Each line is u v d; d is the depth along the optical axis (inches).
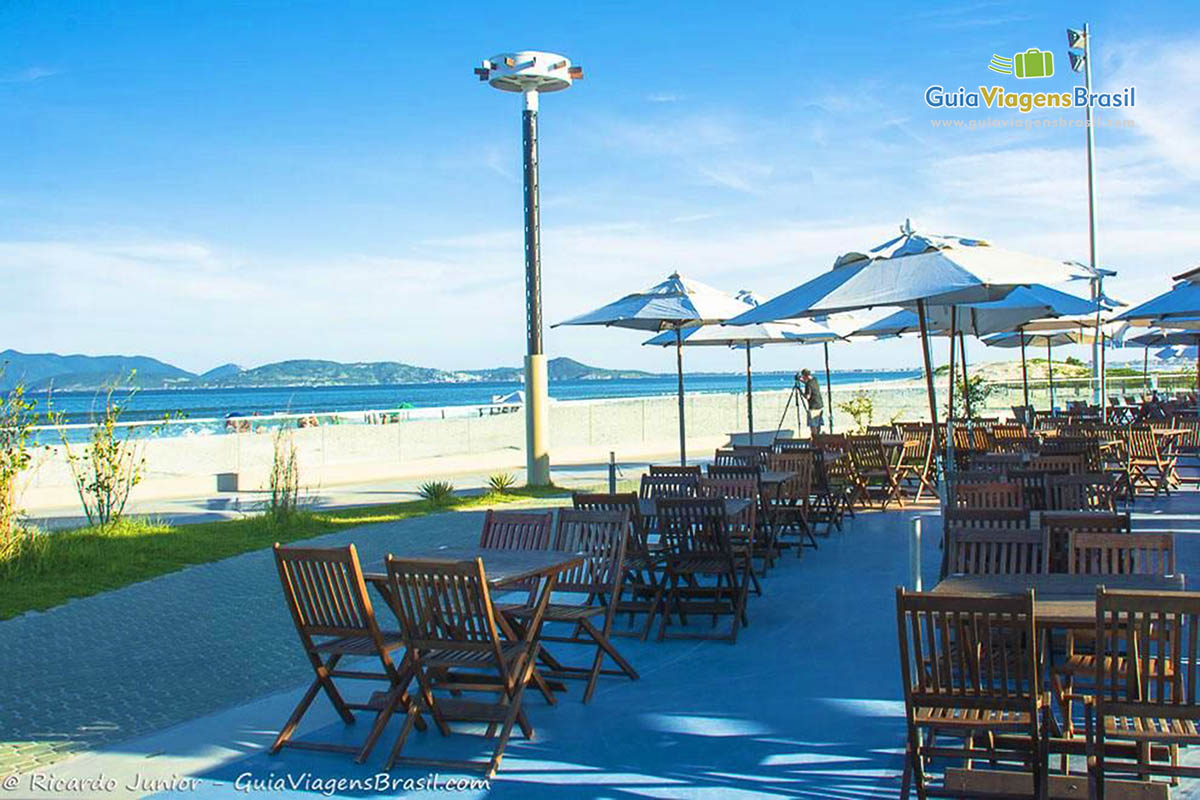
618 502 364.2
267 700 284.5
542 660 291.6
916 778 193.2
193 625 374.6
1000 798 190.4
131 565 484.7
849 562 467.5
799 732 245.9
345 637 254.8
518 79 765.9
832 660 307.3
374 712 272.5
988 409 1259.8
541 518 314.0
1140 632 177.6
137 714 273.7
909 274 384.2
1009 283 373.7
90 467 709.9
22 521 606.2
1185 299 481.7
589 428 1167.6
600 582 302.7
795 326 677.9
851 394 1253.1
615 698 278.7
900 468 672.4
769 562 453.1
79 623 378.6
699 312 565.0
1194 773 187.9
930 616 186.9
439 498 708.0
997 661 230.7
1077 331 903.1
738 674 297.1
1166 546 245.6
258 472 879.7
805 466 517.3
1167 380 1507.1
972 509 287.1
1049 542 258.1
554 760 233.5
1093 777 185.5
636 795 211.9
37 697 289.6
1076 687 212.1
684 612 355.3
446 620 267.1
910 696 189.0
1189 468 793.6
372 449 1048.8
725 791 212.5
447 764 229.6
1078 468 478.0
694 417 1266.0
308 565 244.8
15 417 510.3
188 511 714.8
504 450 1138.7
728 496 435.2
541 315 782.5
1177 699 175.0
